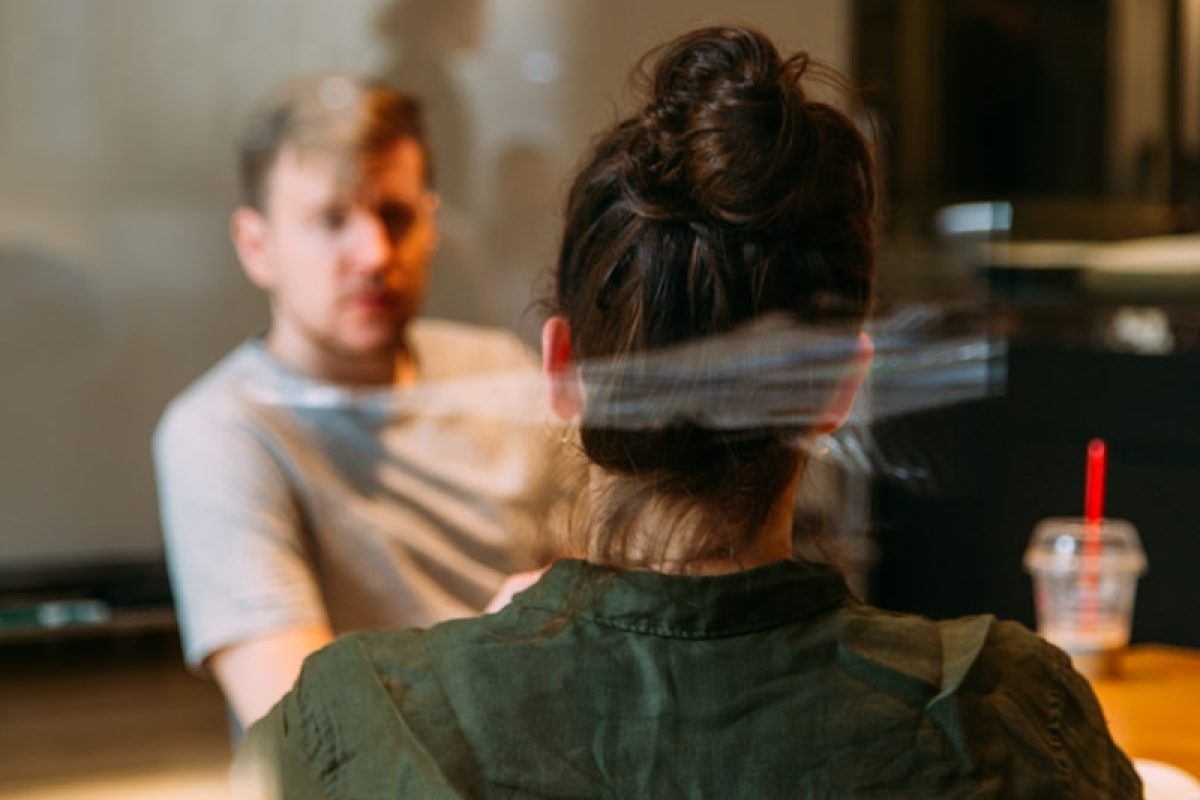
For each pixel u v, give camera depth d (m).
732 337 1.12
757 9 4.56
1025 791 1.04
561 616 1.09
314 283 2.38
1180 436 3.15
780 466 1.14
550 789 1.01
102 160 4.03
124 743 3.40
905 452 1.27
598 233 1.15
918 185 5.00
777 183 1.11
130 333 4.10
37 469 4.07
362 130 2.45
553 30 4.26
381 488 2.32
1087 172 5.23
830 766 1.02
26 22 3.94
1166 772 1.53
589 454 1.16
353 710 1.06
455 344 2.50
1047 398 3.23
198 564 2.22
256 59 4.11
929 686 1.06
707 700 1.04
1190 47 5.50
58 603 4.07
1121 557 2.16
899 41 4.91
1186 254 3.94
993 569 3.31
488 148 4.20
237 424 2.28
